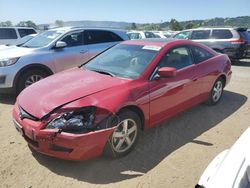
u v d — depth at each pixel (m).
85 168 3.80
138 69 4.51
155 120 4.55
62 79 4.45
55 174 3.68
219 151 4.33
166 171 3.78
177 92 4.87
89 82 4.20
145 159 4.05
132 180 3.58
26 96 4.09
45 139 3.55
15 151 4.22
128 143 4.09
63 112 3.55
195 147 4.44
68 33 7.77
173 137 4.77
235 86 8.60
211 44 14.19
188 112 5.94
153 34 20.27
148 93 4.27
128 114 3.97
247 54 14.15
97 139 3.57
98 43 8.36
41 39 7.91
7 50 7.33
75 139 3.45
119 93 3.94
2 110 6.04
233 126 5.31
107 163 3.92
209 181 2.24
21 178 3.60
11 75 6.61
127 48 5.22
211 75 5.86
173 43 5.16
